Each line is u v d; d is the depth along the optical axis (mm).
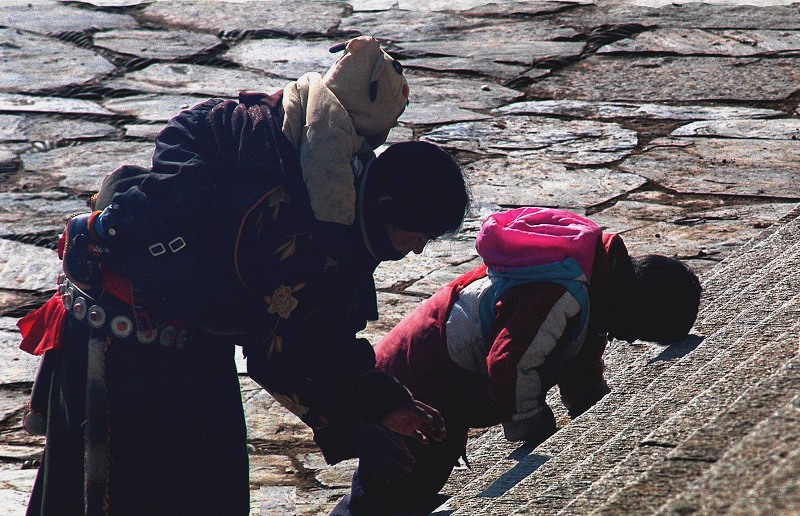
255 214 9555
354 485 13086
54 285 22438
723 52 37969
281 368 9992
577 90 34844
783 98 33438
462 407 12492
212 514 10445
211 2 45344
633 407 11109
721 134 30484
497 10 43938
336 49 10477
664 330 12359
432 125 31953
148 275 9805
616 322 12352
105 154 30203
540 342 11516
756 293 14695
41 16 43562
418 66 37469
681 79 35469
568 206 25922
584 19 42312
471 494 11641
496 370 11492
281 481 15320
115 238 9781
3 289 22172
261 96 10234
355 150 9875
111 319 9977
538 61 37656
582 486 9141
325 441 10383
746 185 26703
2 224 25484
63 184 28062
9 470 15727
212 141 9898
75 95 34969
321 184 9516
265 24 42406
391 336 12914
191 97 34938
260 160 9633
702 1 44031
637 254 22797
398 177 9758
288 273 9609
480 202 26266
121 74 37000
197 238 9727
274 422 16984
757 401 7727
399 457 10227
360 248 10102
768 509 5445
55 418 10461
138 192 9750
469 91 34969
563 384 13242
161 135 10086
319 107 9719
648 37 39812
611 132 31031
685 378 11711
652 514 6594
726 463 6266
